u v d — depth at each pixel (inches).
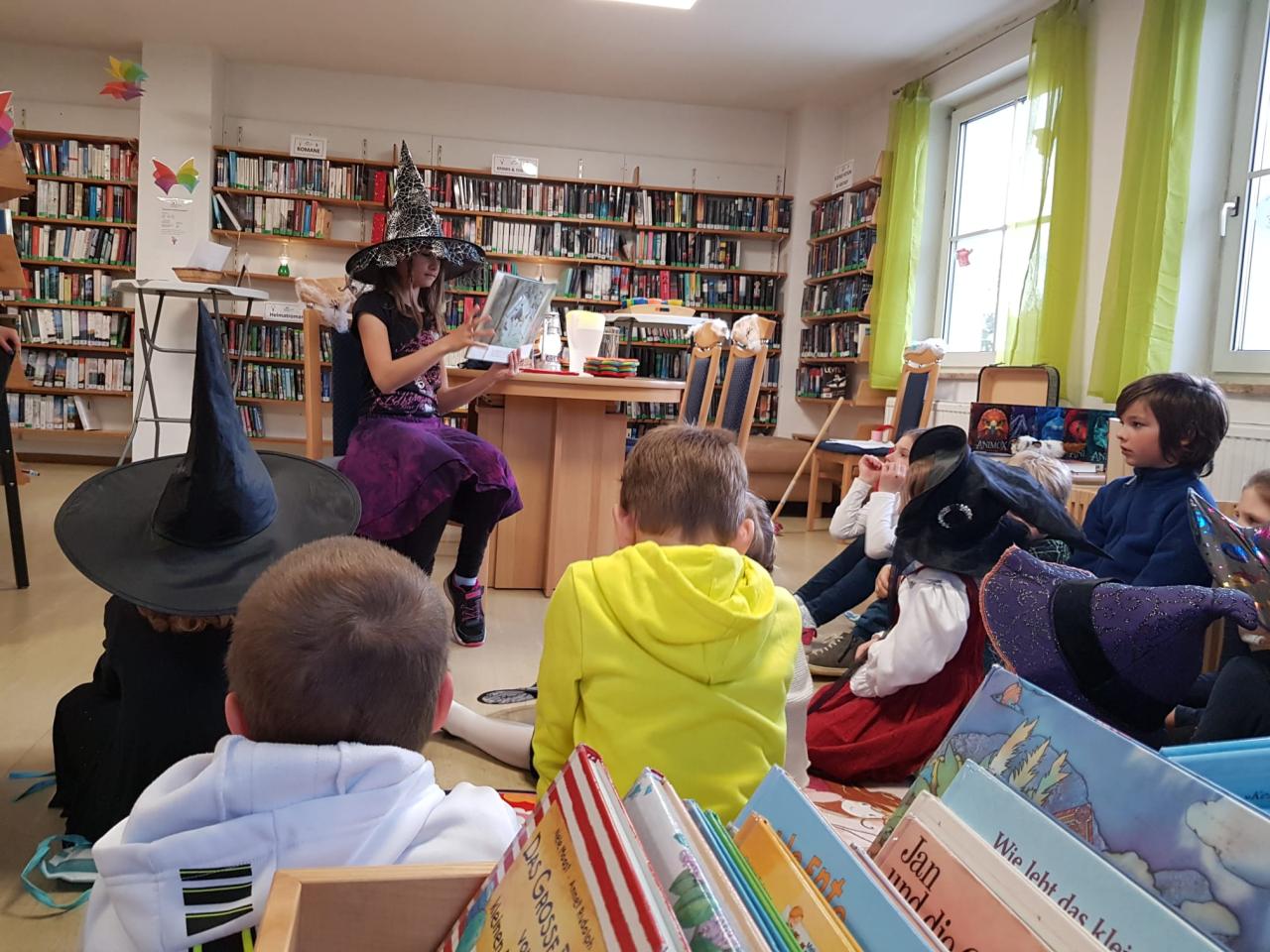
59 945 47.2
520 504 103.3
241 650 28.2
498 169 263.3
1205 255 152.9
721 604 42.2
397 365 95.5
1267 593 42.1
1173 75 148.1
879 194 233.9
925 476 72.5
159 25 235.1
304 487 50.9
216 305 220.7
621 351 269.1
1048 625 48.0
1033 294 179.2
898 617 75.8
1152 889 19.3
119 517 46.1
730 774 43.0
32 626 102.7
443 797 29.1
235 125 261.0
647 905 14.7
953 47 218.8
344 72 264.5
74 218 256.7
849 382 258.7
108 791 51.9
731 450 51.0
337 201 260.5
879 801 68.2
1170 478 77.8
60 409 259.6
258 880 25.6
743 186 281.9
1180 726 63.4
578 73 255.0
